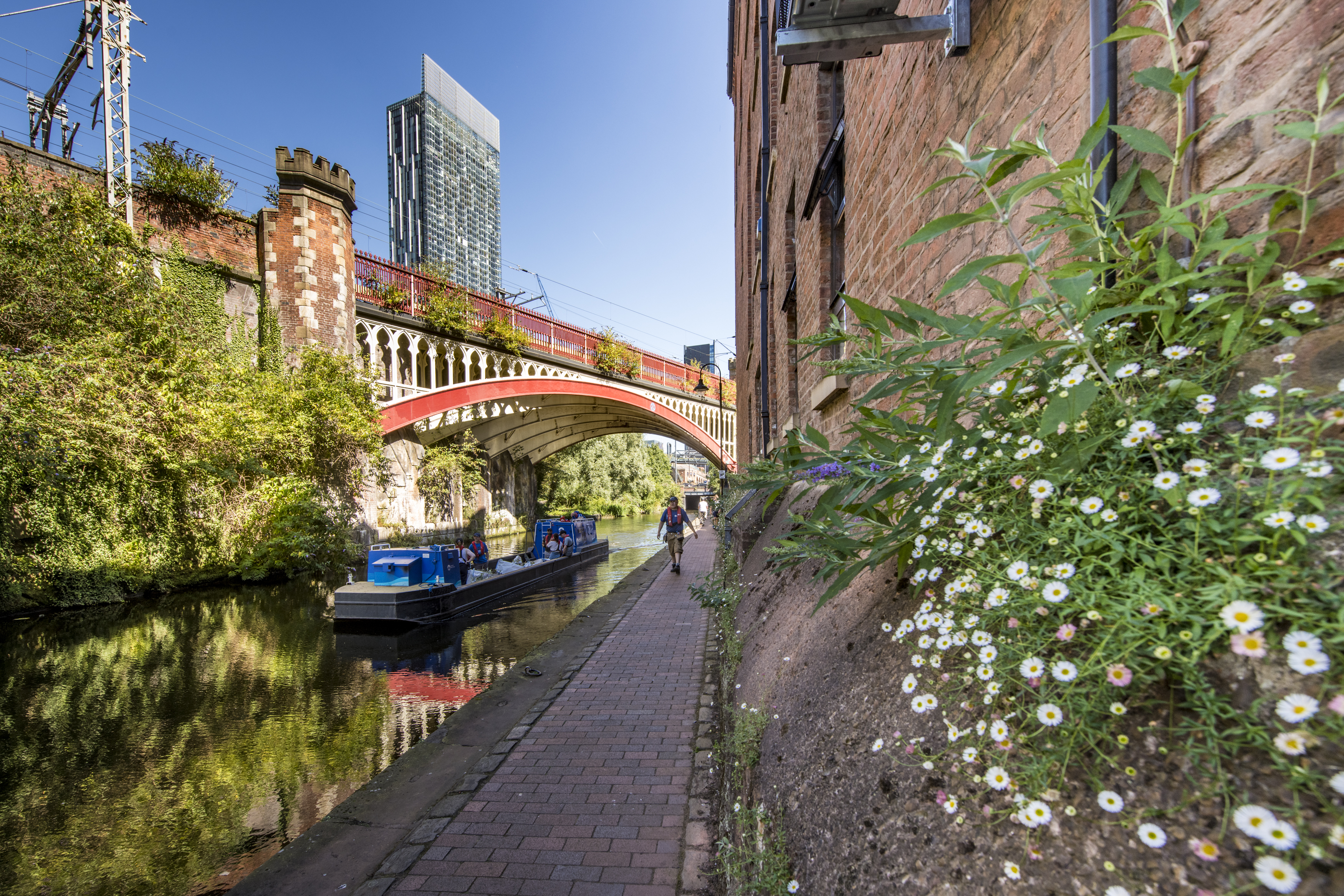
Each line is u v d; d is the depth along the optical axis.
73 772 5.72
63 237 14.13
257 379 18.11
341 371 20.02
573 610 13.59
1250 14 0.92
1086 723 0.73
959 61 2.07
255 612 12.90
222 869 4.17
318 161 20.95
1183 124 1.05
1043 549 0.87
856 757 1.28
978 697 0.95
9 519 11.62
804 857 1.29
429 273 26.42
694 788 3.65
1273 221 0.85
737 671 3.26
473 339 27.59
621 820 3.32
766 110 8.65
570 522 21.81
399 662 9.48
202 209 19.44
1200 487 0.67
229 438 15.85
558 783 3.77
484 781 3.83
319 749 6.20
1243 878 0.57
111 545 13.24
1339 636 0.54
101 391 13.15
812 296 5.14
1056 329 1.07
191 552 15.13
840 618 1.96
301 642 10.70
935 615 1.01
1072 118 1.38
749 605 4.02
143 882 4.04
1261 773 0.61
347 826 3.57
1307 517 0.58
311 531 17.67
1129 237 1.17
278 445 17.47
